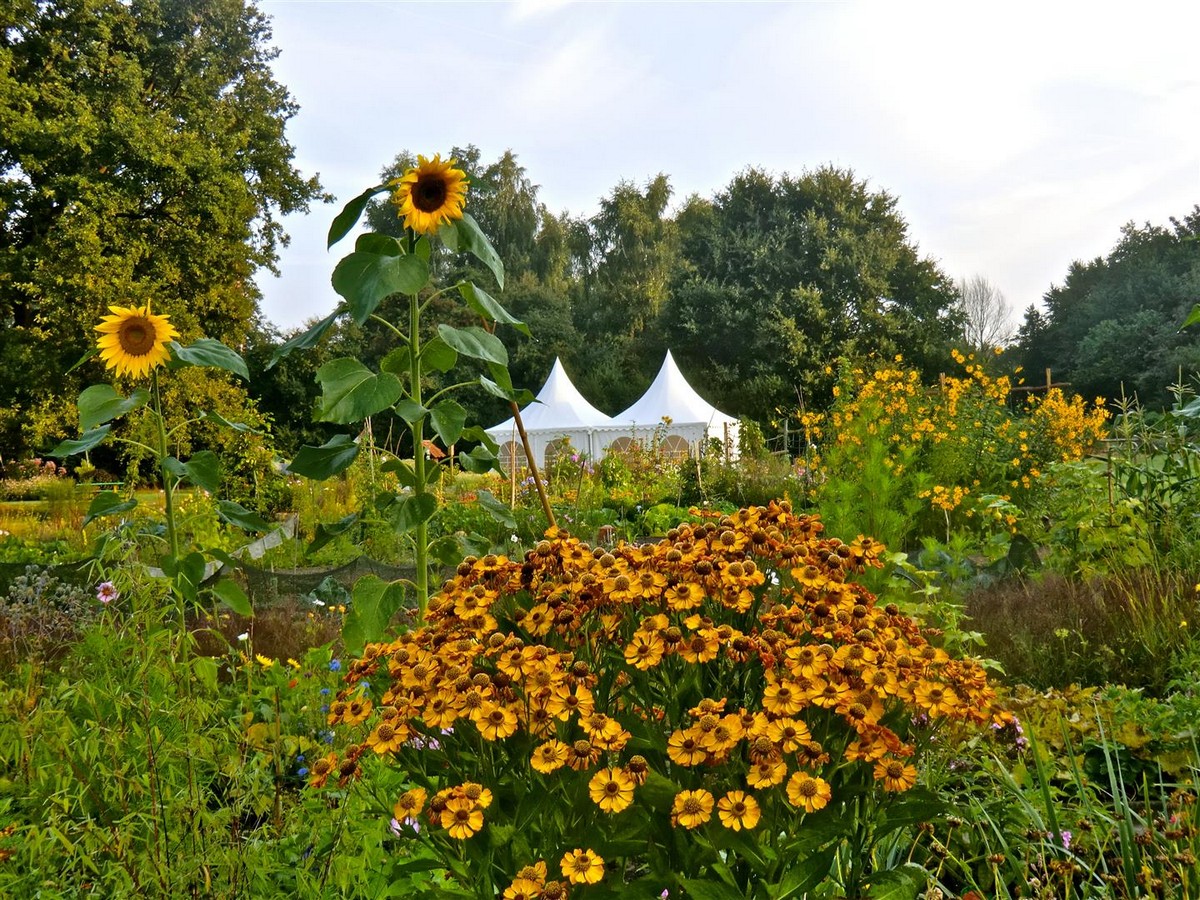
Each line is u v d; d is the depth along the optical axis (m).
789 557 1.94
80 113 22.19
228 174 24.48
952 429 10.62
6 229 23.73
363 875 2.00
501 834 1.54
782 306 36.69
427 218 2.83
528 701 1.62
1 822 2.23
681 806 1.48
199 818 2.05
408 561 8.66
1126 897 2.06
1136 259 47.84
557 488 12.12
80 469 13.66
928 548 5.56
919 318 38.75
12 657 3.50
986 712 1.77
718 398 35.94
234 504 3.43
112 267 21.73
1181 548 5.29
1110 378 37.56
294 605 5.41
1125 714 3.06
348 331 37.88
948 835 2.35
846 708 1.58
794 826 1.58
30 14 23.12
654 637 1.66
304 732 2.97
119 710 2.61
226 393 19.36
